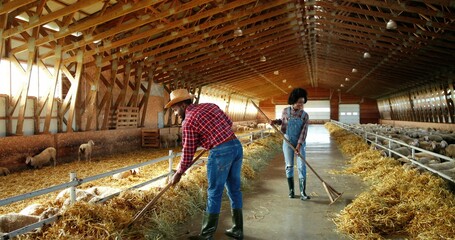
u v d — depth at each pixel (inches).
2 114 354.6
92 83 444.8
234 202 138.1
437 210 147.9
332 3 436.5
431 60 553.6
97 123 478.9
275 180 255.6
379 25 454.3
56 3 363.3
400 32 474.3
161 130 556.7
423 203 157.1
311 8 509.7
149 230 136.9
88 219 126.0
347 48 666.2
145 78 592.1
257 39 593.6
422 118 861.8
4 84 354.6
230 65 743.1
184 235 141.8
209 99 995.3
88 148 381.1
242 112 1457.9
